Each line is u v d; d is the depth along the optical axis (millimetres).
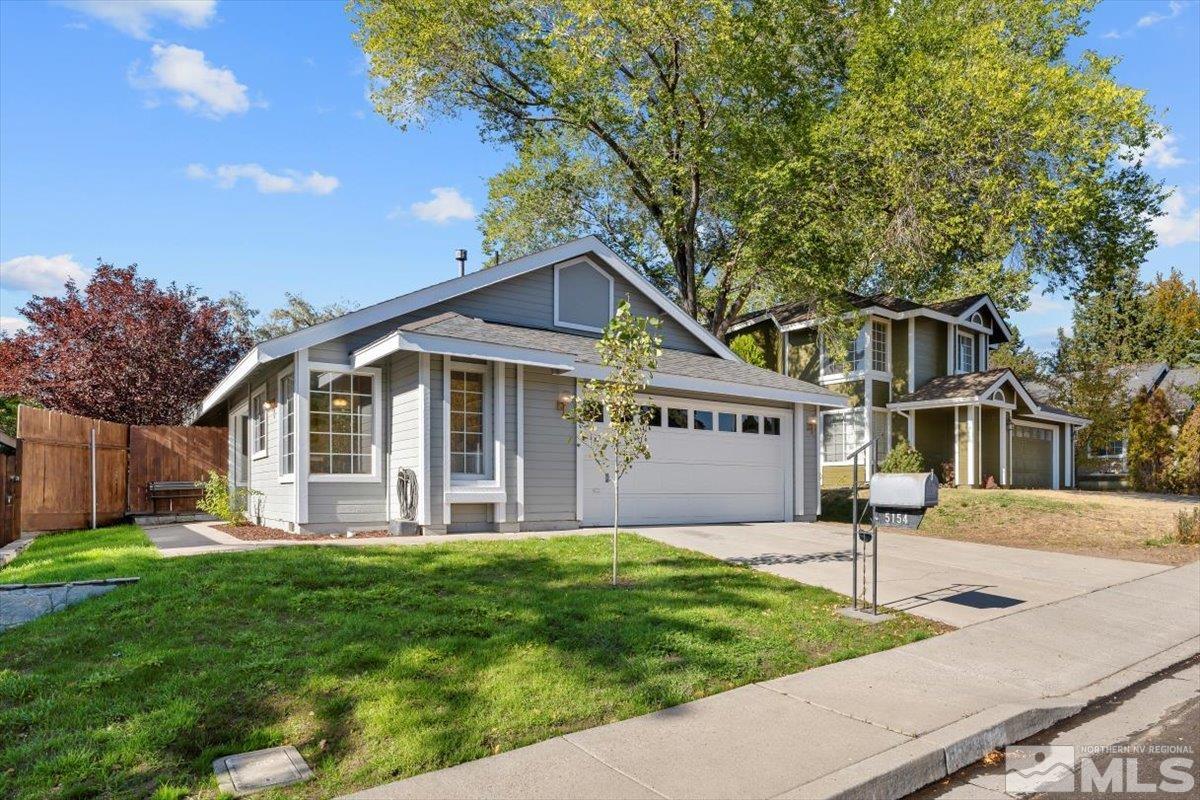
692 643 5496
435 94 20969
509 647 5117
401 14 19531
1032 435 25250
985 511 15562
